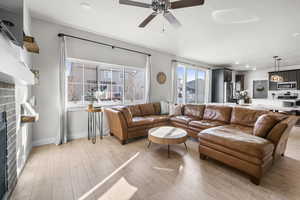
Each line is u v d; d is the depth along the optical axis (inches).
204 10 89.7
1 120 52.1
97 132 141.6
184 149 109.3
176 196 59.5
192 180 70.4
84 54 129.3
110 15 100.0
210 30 120.0
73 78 128.6
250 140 73.5
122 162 87.4
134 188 64.1
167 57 196.1
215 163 87.6
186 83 228.5
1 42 36.5
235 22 105.3
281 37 132.0
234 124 122.3
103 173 75.4
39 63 109.1
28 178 70.1
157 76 187.2
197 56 206.4
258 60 221.9
